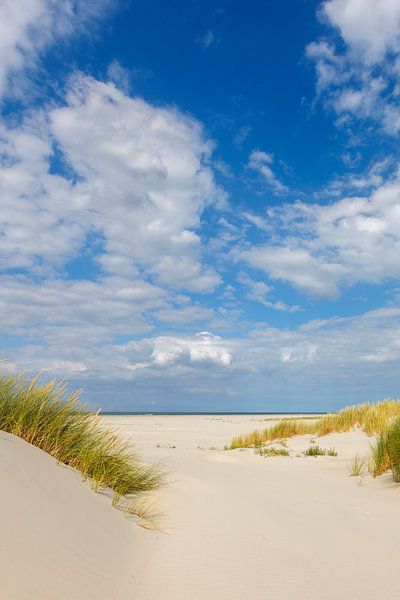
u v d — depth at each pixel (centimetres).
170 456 1134
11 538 289
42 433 571
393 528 498
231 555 389
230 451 1438
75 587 271
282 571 357
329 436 1648
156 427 3372
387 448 830
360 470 895
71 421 631
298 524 507
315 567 369
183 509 540
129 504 514
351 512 574
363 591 323
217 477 825
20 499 349
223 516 526
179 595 301
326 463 1067
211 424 4059
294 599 306
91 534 363
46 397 626
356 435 1584
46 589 256
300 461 1137
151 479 641
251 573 349
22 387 621
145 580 316
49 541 312
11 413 573
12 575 253
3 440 475
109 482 552
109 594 279
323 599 308
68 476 490
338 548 422
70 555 308
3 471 384
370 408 1819
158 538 422
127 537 399
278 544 427
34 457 479
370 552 412
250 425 3822
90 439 624
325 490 725
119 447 689
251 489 720
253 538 443
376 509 589
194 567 355
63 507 386
